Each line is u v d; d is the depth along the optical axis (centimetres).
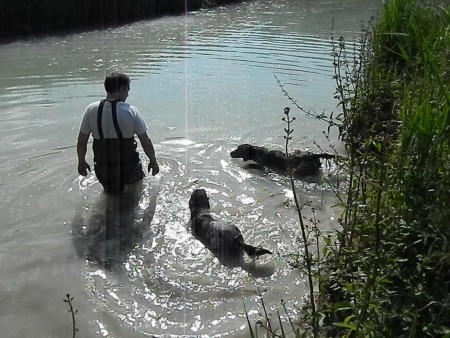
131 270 493
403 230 361
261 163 691
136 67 1182
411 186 385
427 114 403
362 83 730
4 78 1113
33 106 938
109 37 1512
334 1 2103
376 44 774
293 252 507
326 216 571
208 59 1239
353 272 366
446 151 402
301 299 445
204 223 534
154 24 1691
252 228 555
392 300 331
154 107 922
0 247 528
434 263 346
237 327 418
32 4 1573
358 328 308
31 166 699
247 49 1317
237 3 2102
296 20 1706
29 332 418
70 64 1218
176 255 514
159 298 455
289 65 1163
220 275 483
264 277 478
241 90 1007
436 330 300
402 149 403
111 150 612
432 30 668
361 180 416
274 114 886
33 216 584
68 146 765
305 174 661
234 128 827
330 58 1202
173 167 693
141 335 413
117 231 555
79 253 518
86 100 970
